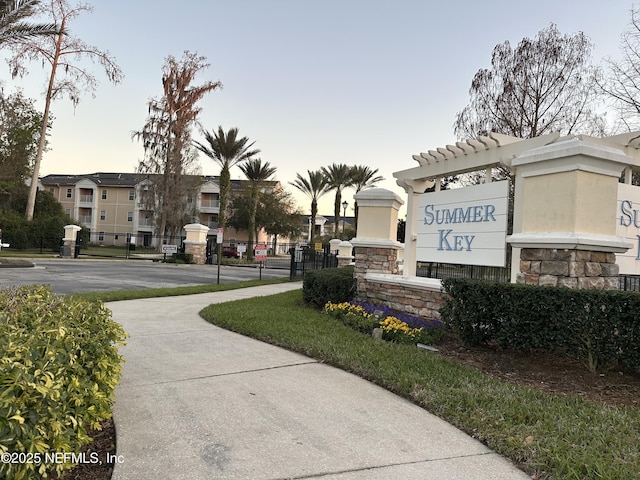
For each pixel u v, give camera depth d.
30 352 2.27
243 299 11.01
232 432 3.33
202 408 3.79
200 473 2.72
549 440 3.13
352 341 6.21
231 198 49.56
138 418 3.54
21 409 1.97
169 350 5.78
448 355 5.70
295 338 6.32
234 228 51.28
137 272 19.55
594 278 5.14
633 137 7.38
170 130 34.09
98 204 56.91
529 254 5.46
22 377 2.00
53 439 2.14
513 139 7.16
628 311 4.21
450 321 5.90
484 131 19.59
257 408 3.83
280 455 2.99
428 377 4.59
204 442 3.15
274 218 48.75
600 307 4.38
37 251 29.75
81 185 56.78
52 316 3.23
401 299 8.47
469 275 12.21
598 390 4.27
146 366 5.02
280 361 5.39
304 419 3.62
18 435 1.89
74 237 26.92
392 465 2.90
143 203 39.91
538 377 4.71
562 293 4.60
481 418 3.55
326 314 8.58
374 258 9.52
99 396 2.76
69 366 2.56
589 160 5.07
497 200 6.98
